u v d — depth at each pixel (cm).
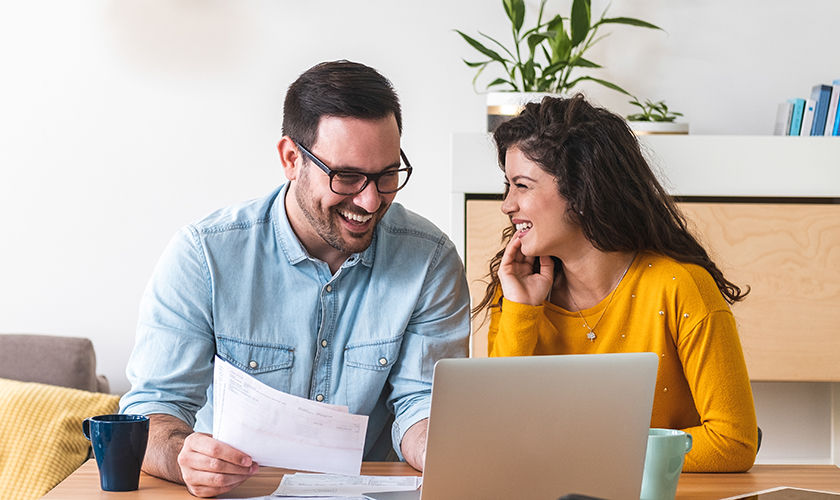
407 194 282
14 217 282
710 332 157
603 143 162
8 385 249
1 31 281
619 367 111
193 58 281
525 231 168
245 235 158
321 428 125
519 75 279
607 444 112
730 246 241
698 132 281
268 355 157
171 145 282
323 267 158
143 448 126
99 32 281
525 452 108
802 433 283
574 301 172
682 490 131
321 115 144
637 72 280
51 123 282
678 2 280
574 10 248
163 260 156
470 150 238
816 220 242
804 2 280
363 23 280
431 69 280
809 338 243
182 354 150
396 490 125
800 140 241
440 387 101
